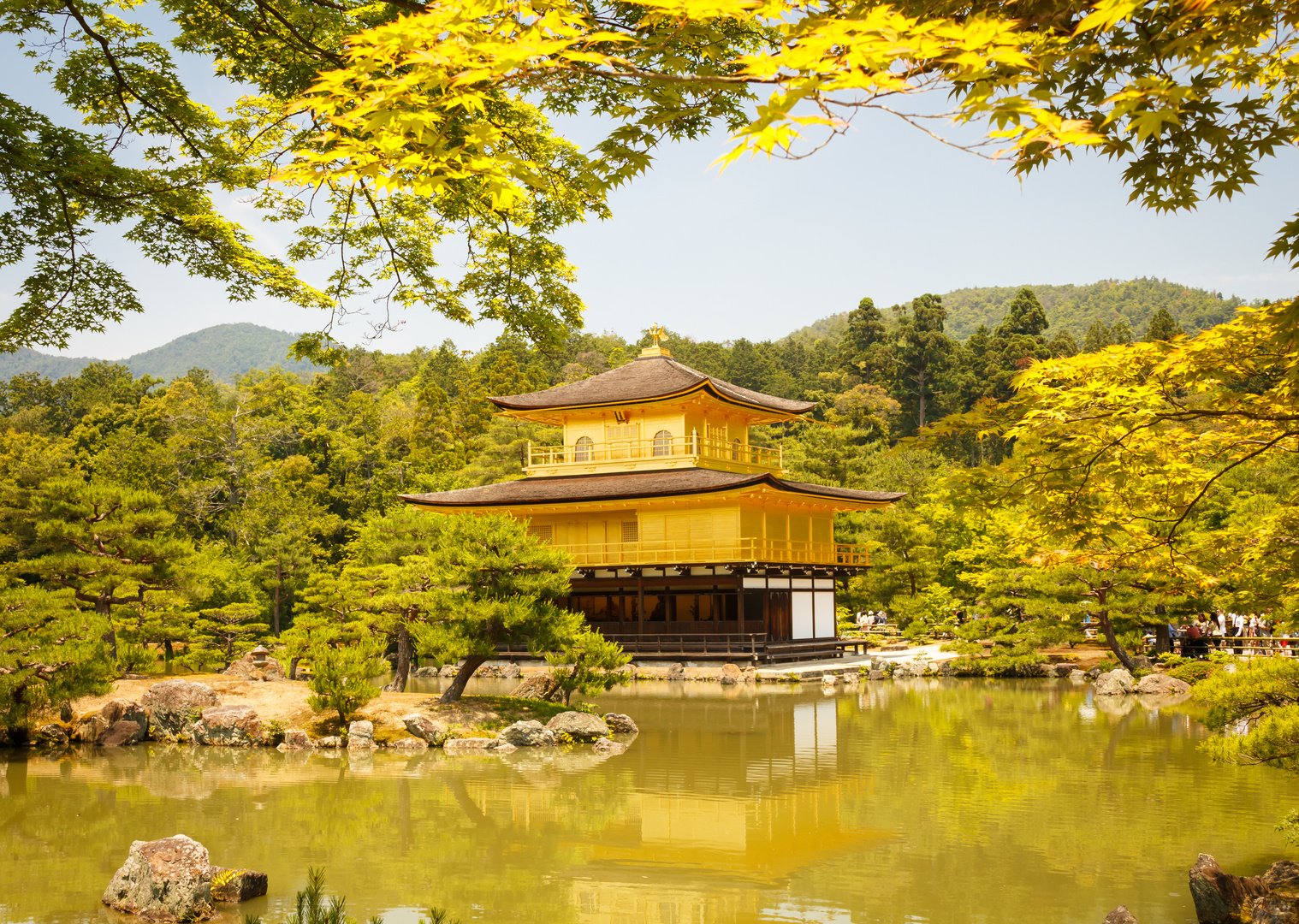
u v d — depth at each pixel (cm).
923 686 4147
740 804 1873
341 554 7825
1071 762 2255
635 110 651
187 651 4156
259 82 1329
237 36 1250
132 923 1238
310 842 1614
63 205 1183
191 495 7250
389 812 1825
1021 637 4384
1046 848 1528
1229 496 4497
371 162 582
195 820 1762
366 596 3359
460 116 644
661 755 2442
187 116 1268
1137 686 3656
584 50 533
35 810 1848
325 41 1201
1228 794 1897
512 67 490
